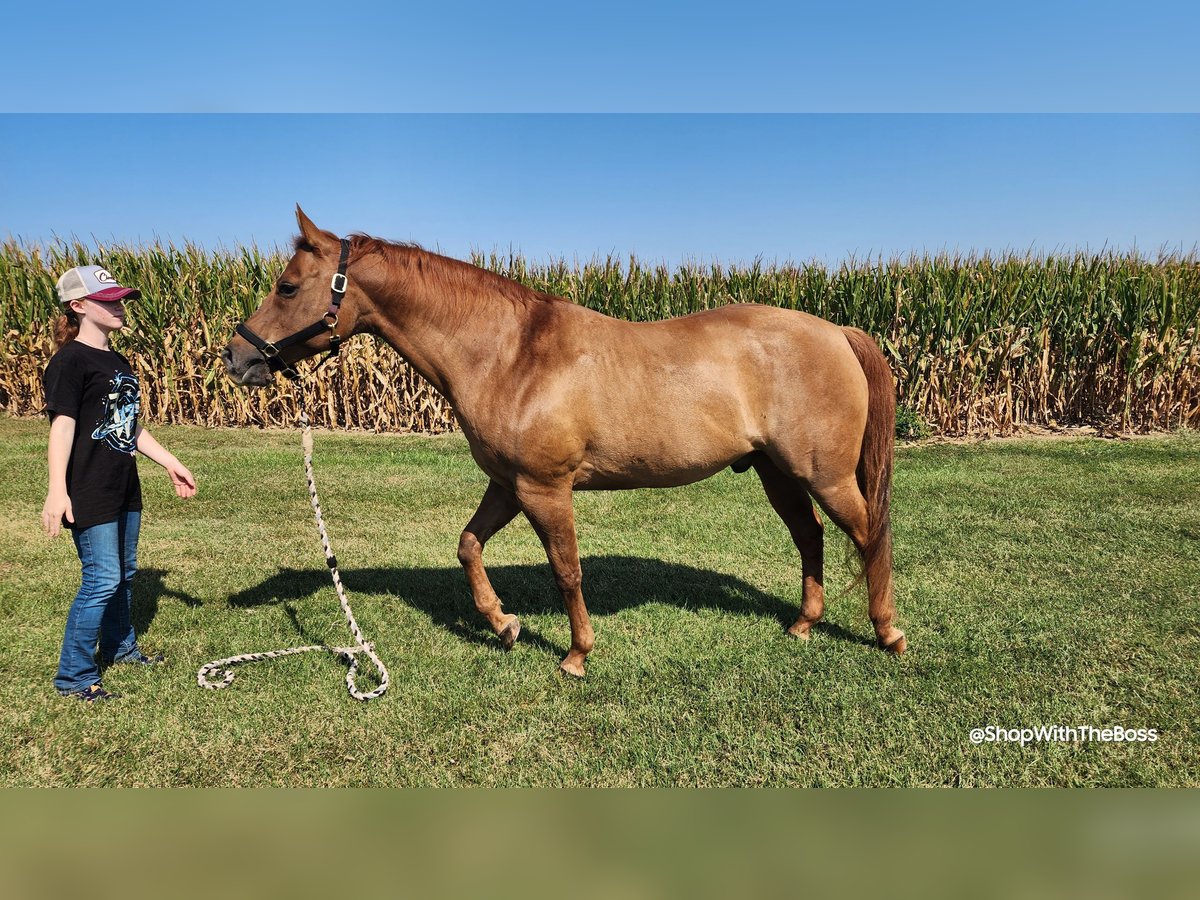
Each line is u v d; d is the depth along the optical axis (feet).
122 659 11.37
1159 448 29.43
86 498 9.87
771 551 17.38
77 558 16.30
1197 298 32.24
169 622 13.05
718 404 10.65
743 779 8.75
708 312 11.48
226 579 15.29
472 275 10.76
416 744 9.44
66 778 8.68
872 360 11.35
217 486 23.89
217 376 36.24
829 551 17.71
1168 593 13.92
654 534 18.84
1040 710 10.02
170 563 16.35
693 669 11.34
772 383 10.86
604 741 9.47
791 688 10.71
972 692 10.49
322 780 8.76
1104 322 33.09
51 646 11.89
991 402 33.81
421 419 36.11
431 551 17.58
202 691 10.58
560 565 10.85
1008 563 15.79
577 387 10.29
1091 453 28.84
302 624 13.01
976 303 32.71
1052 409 35.40
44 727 9.64
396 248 10.78
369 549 17.65
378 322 10.81
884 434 11.41
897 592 14.19
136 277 35.86
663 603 14.10
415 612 13.64
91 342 10.05
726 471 26.07
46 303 37.17
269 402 36.68
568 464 10.51
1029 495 21.93
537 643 12.35
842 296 34.06
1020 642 11.98
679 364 10.57
